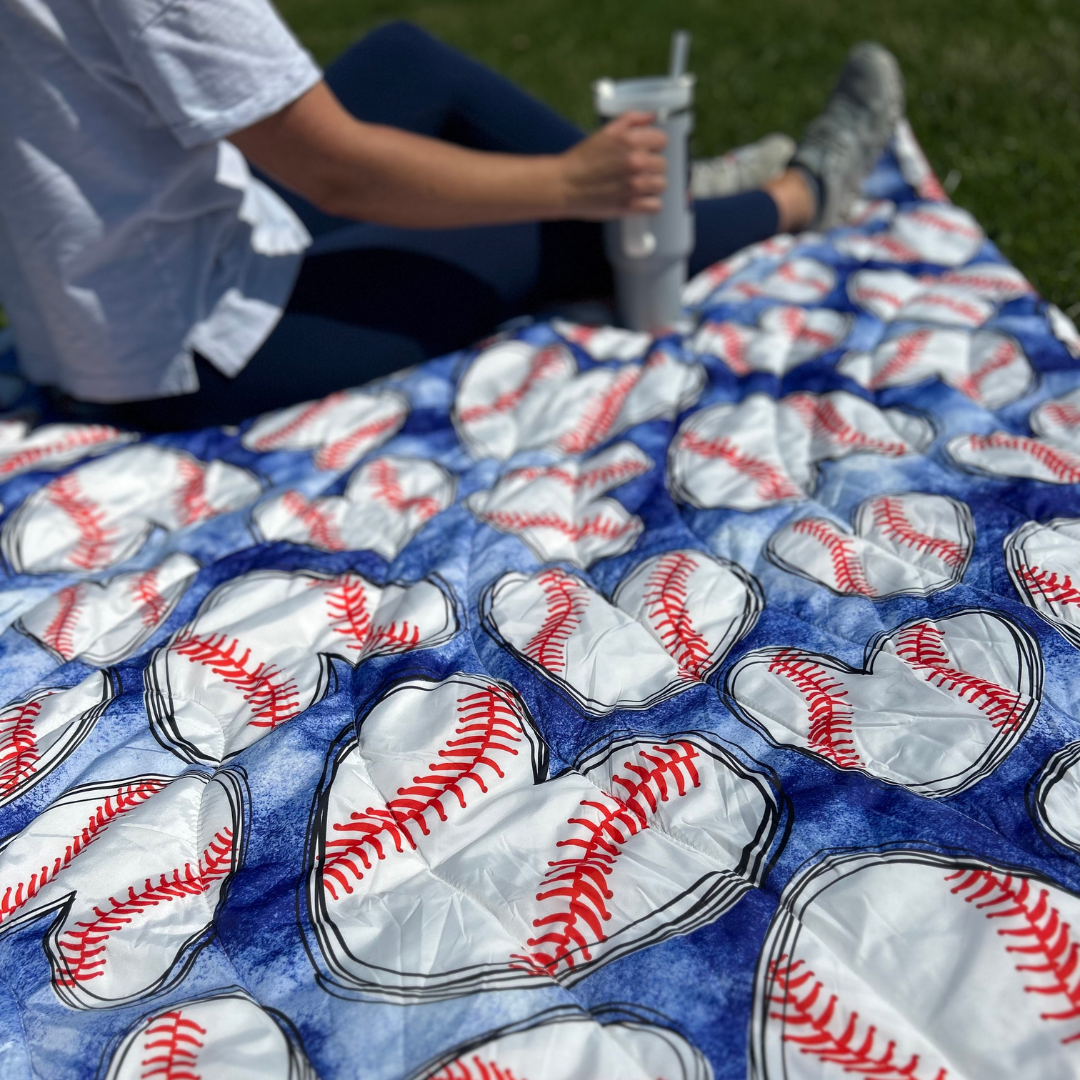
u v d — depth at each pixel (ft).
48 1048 1.64
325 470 3.26
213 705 2.26
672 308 3.86
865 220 4.73
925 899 1.63
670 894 1.73
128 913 1.83
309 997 1.65
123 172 2.91
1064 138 5.29
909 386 3.22
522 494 2.92
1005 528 2.44
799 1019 1.52
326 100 2.96
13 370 3.94
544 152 4.00
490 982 1.61
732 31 8.19
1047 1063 1.40
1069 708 1.96
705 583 2.46
